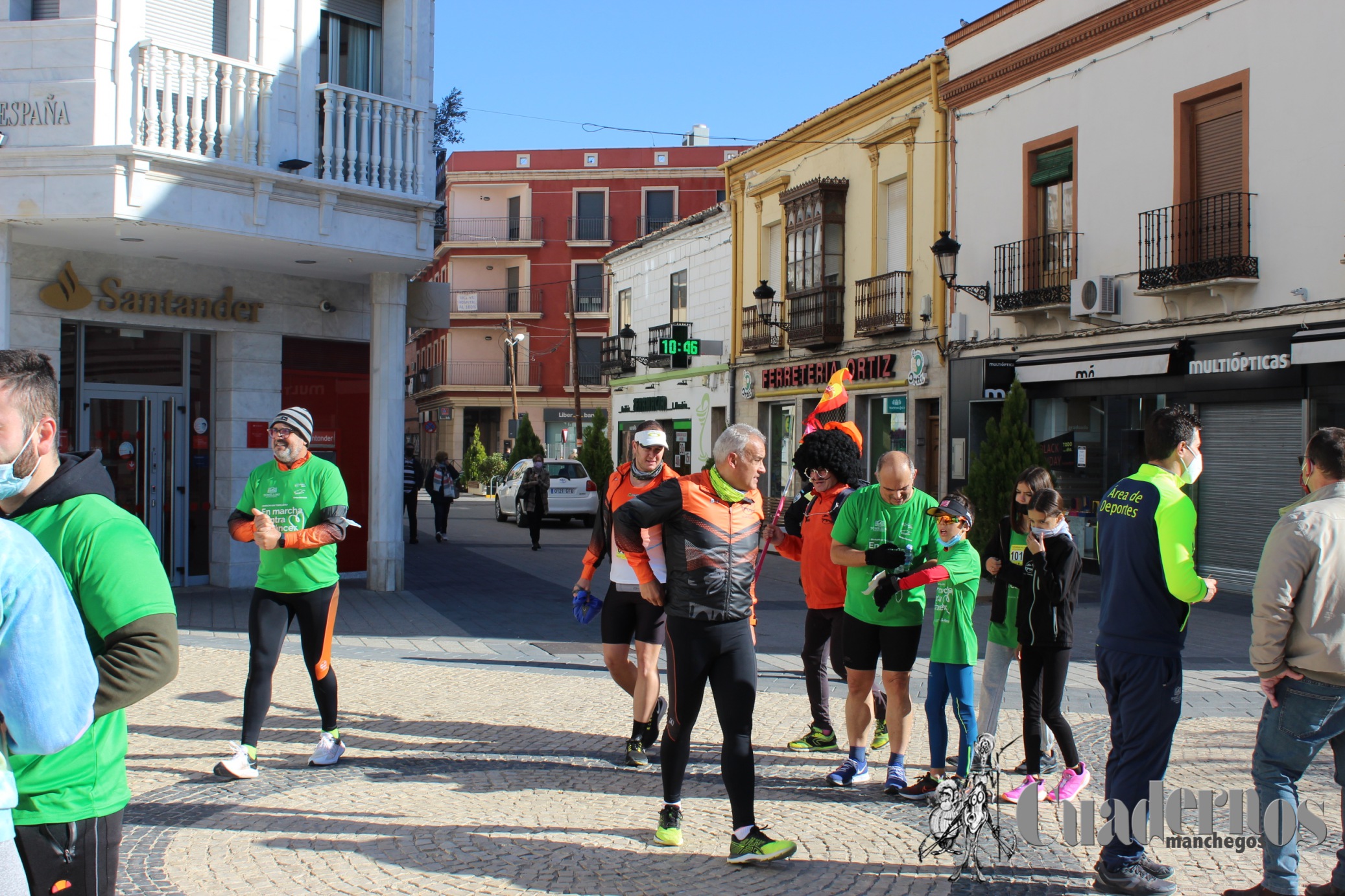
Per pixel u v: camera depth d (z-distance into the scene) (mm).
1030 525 5500
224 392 13273
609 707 7402
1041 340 16438
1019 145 16891
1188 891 4270
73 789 2514
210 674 8250
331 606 5895
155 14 11023
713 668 4703
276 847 4652
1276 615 3914
